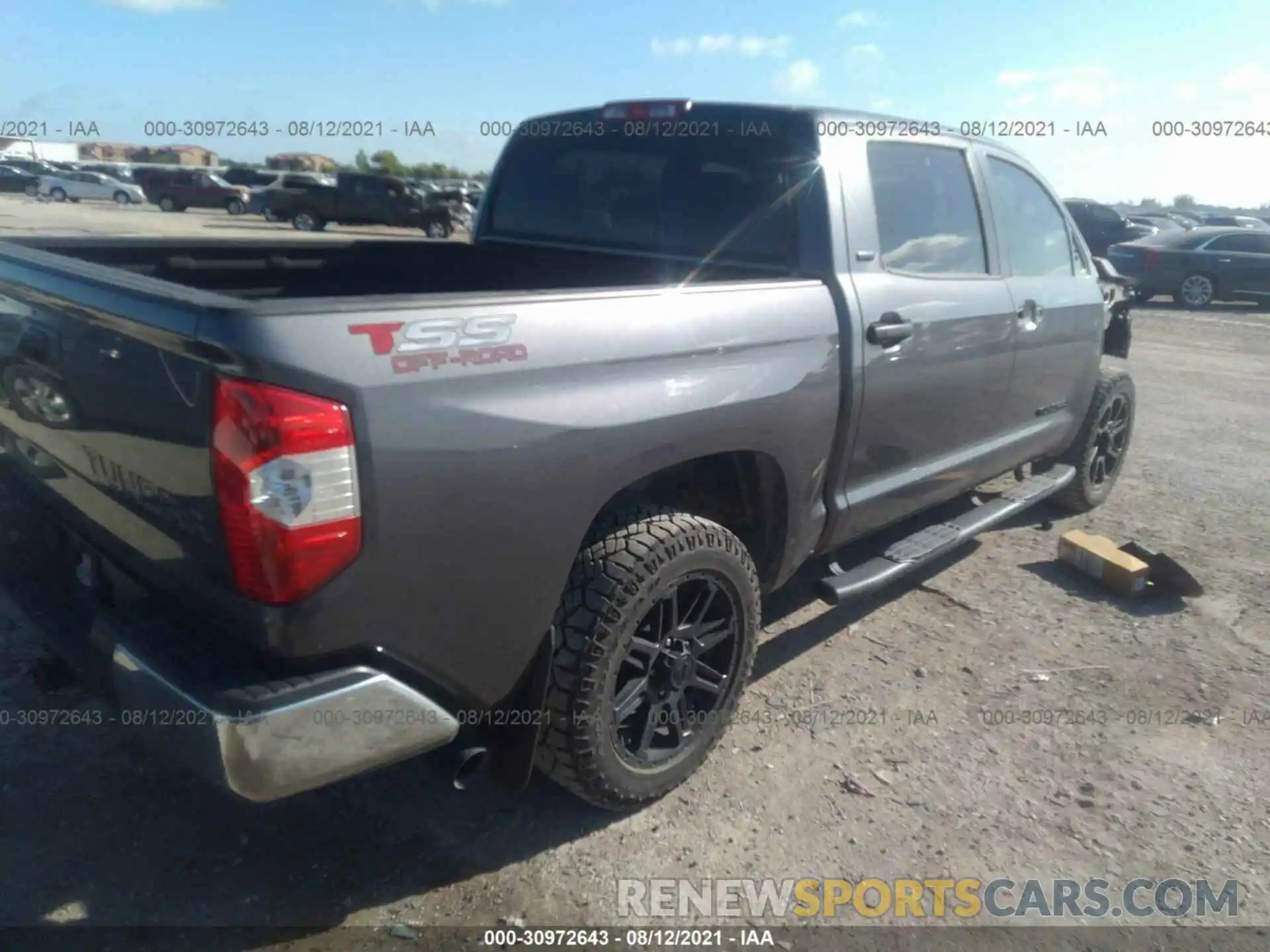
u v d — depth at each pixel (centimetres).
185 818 290
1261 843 303
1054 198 507
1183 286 1789
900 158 385
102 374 236
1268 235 1766
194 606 229
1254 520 593
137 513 238
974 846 296
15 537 299
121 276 243
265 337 198
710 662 321
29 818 285
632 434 262
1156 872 289
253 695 209
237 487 202
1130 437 611
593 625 267
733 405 291
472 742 258
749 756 333
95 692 249
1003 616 446
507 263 448
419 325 220
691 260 379
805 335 321
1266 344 1352
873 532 397
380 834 289
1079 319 505
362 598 217
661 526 283
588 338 254
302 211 2750
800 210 349
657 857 285
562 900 267
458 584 234
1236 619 452
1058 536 554
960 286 405
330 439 205
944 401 402
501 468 234
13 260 279
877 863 287
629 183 400
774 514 333
